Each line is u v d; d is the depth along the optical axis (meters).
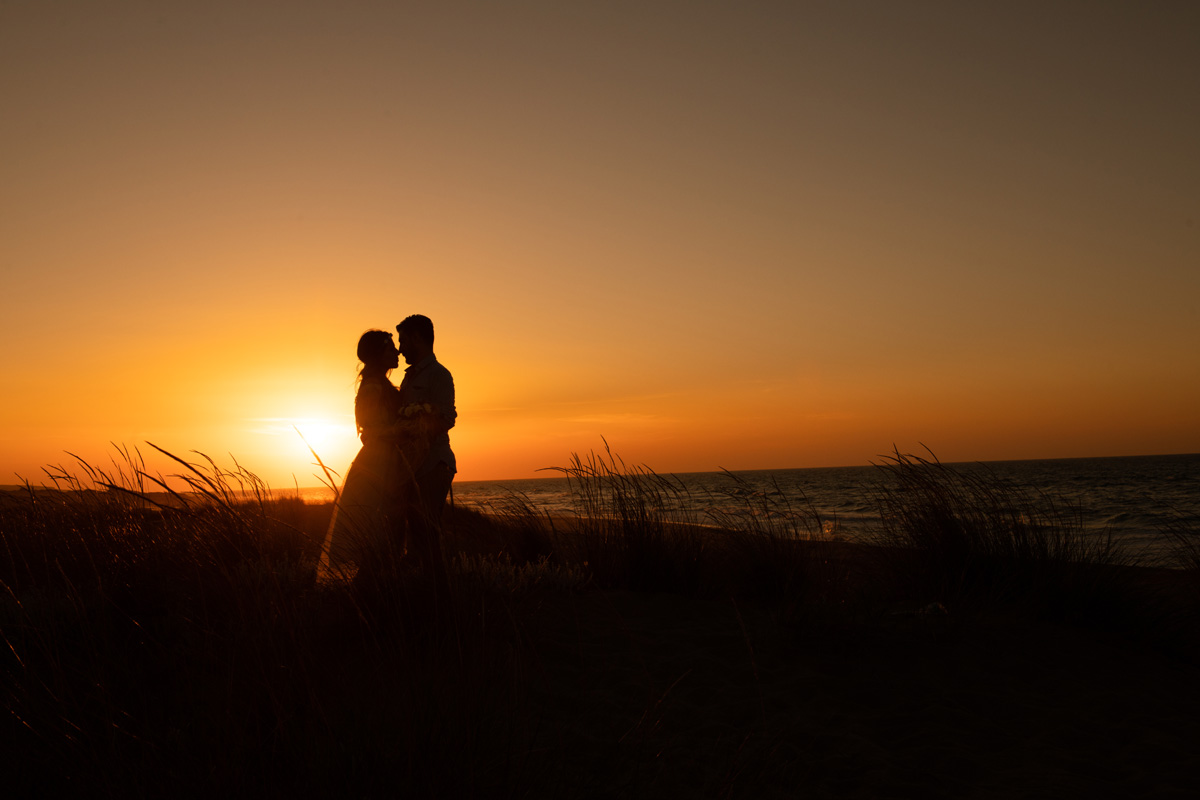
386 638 2.94
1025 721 3.21
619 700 3.14
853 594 4.55
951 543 5.18
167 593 3.40
